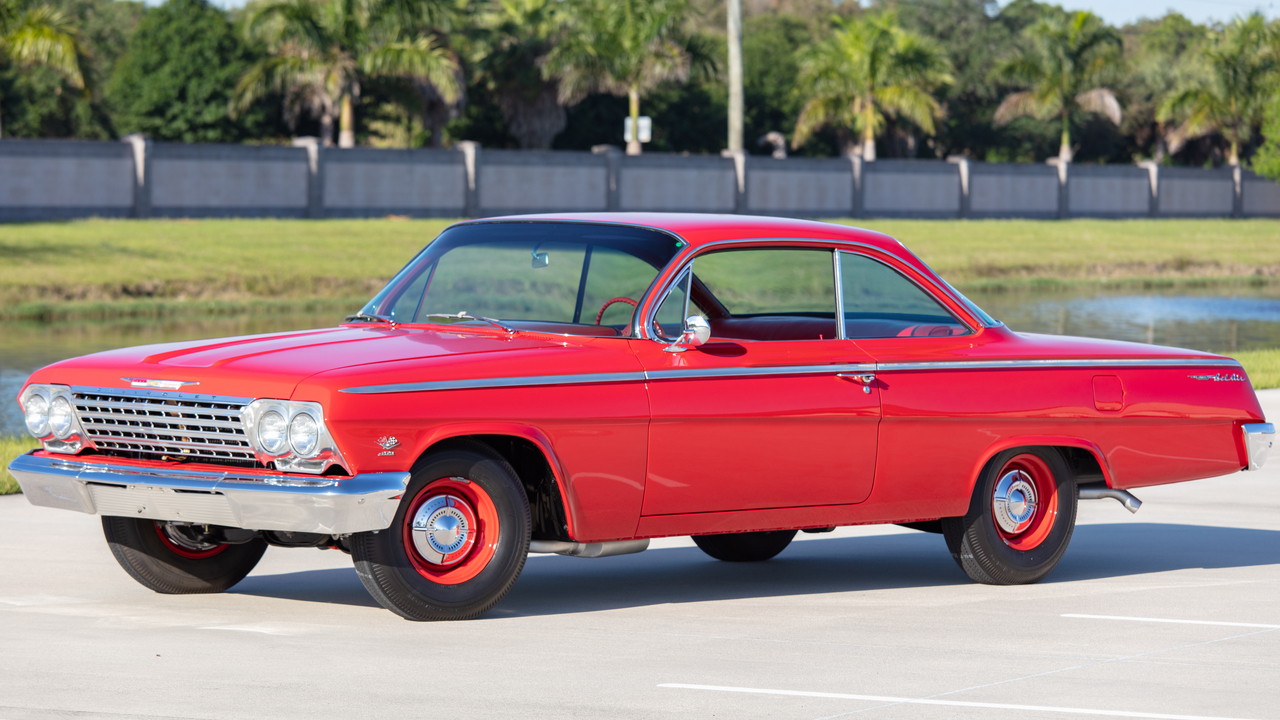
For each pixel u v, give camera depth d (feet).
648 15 272.51
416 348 30.78
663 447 31.94
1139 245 257.14
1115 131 417.90
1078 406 37.09
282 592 34.96
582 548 31.78
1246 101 328.49
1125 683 27.14
